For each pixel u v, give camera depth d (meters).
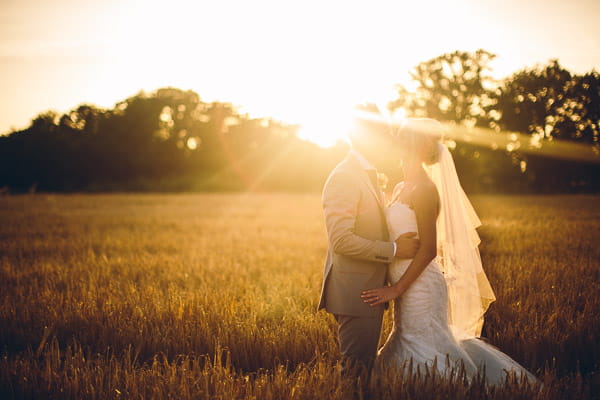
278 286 6.37
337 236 3.25
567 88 36.31
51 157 59.88
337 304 3.40
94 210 24.31
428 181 3.56
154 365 3.43
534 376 3.43
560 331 4.18
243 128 75.12
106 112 71.00
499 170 46.47
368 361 3.37
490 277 6.02
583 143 37.00
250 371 3.89
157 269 8.01
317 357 3.69
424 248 3.42
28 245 10.95
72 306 5.07
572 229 11.64
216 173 70.75
